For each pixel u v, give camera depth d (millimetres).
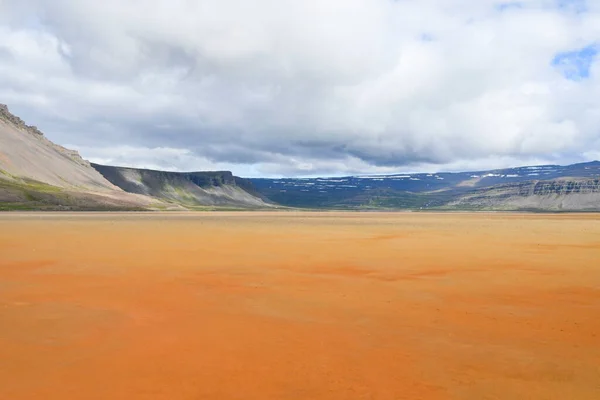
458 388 10445
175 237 51625
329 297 20016
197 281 23734
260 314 17047
